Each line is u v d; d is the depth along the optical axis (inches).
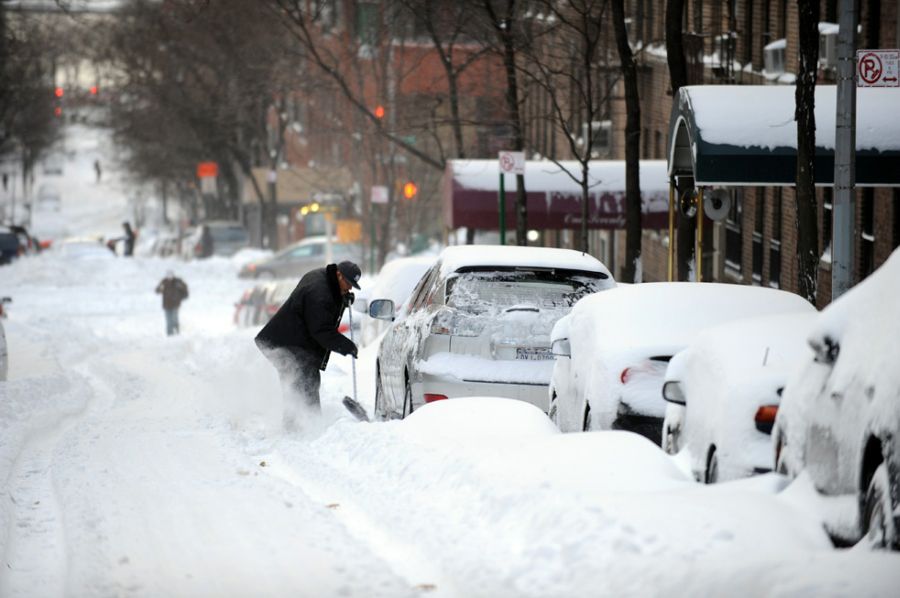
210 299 6235.2
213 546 972.6
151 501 1152.2
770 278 3353.8
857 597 663.8
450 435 1232.8
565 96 4067.4
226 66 7258.9
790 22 3134.8
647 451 1003.3
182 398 2143.2
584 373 1355.8
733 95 2169.0
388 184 5428.2
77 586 861.8
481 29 3388.3
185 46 7731.3
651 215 3848.4
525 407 1301.7
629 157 2714.1
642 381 1256.2
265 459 1435.8
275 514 1081.4
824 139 2146.9
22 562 967.6
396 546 961.5
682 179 2588.6
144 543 987.3
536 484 944.9
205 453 1455.5
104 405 2135.8
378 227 6368.1
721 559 755.4
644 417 1248.8
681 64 2448.3
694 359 1118.4
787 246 3203.7
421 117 4116.6
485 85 4092.0
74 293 6481.3
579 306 1444.4
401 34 4648.1
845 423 796.6
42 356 3181.6
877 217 2576.3
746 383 1008.2
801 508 826.2
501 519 917.8
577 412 1384.1
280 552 946.1
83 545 984.9
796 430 878.4
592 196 3818.9
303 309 1672.0
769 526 792.3
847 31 1587.1
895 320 772.6
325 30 5679.1
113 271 7347.4
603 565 781.3
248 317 4869.6
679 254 2583.7
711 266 4023.1
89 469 1346.0
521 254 1646.2
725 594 714.2
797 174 1849.2
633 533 804.0
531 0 3164.4
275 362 1670.8
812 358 885.8
